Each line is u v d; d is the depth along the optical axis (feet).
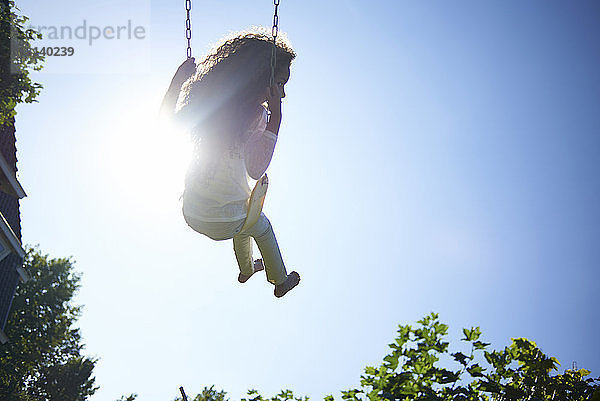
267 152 11.07
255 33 11.41
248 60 11.13
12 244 84.94
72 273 164.96
